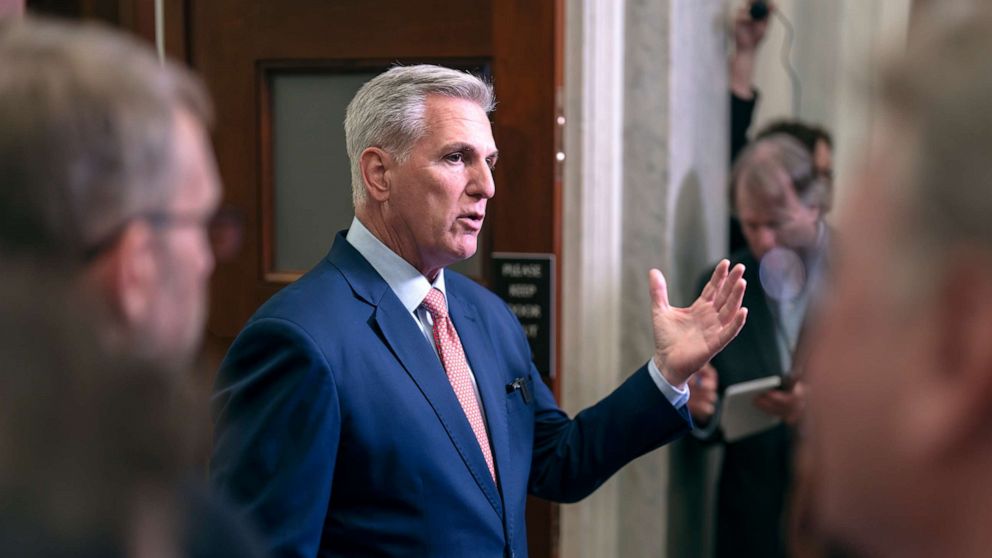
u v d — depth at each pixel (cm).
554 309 229
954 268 24
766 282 233
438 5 232
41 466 42
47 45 46
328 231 246
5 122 43
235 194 247
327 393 127
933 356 25
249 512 123
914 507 26
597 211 231
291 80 245
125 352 44
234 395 129
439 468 134
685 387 155
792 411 224
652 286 158
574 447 157
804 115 248
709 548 246
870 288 26
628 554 242
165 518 46
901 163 25
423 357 140
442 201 141
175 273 47
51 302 42
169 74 51
